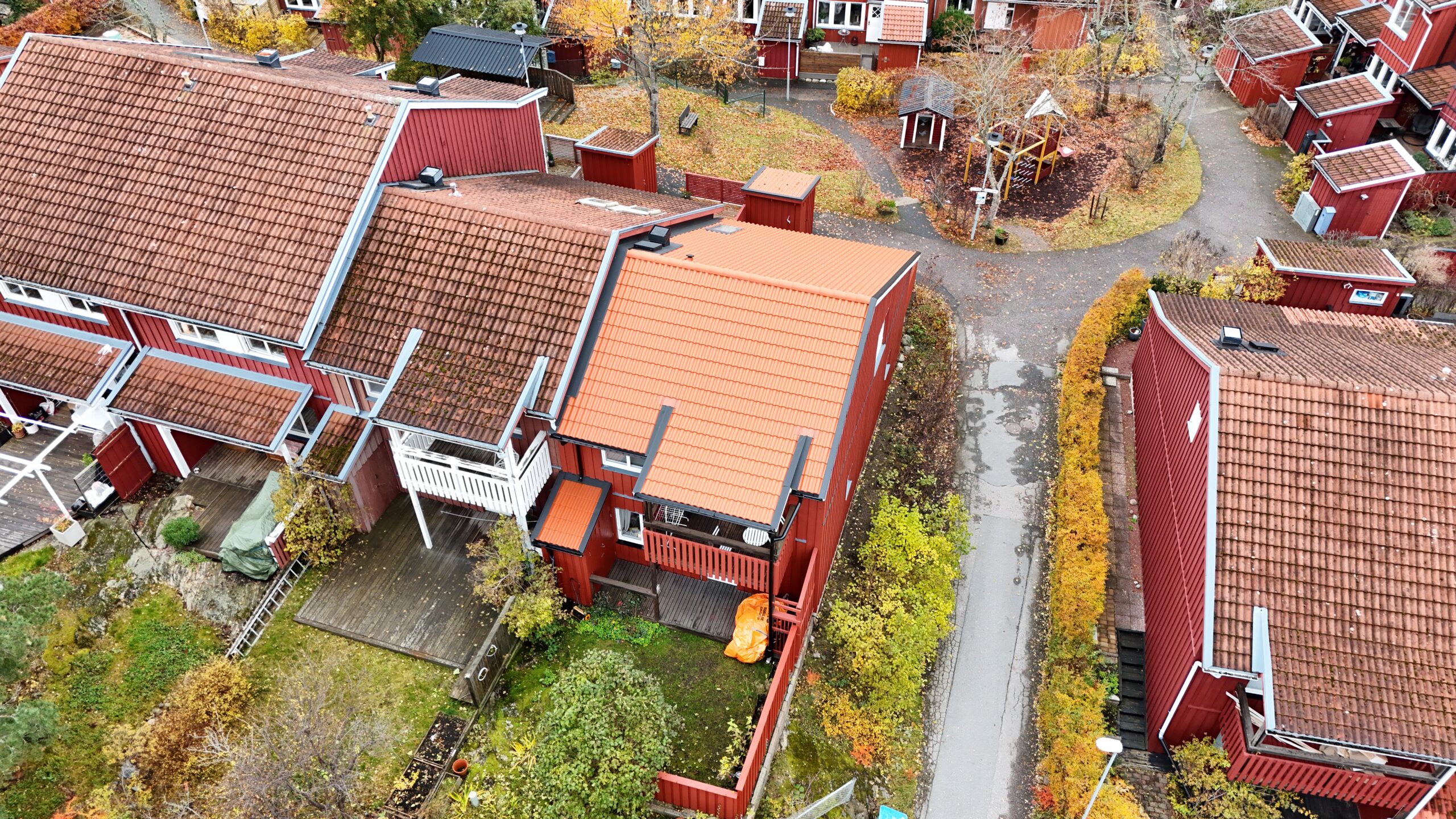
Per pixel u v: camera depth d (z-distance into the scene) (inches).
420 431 797.2
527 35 1667.1
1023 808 799.1
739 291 846.5
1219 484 746.8
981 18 1963.6
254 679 837.8
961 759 832.3
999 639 924.6
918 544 924.0
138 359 949.8
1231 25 1747.0
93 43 1011.3
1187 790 796.6
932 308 1310.3
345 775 721.6
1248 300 1198.9
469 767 781.9
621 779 698.2
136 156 932.0
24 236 909.8
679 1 1734.7
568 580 884.6
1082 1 1831.9
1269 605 713.0
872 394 1000.9
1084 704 831.1
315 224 877.8
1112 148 1680.6
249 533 879.1
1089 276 1380.4
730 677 848.3
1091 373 1131.9
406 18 1552.7
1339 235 1407.5
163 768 759.7
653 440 796.6
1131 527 1020.5
